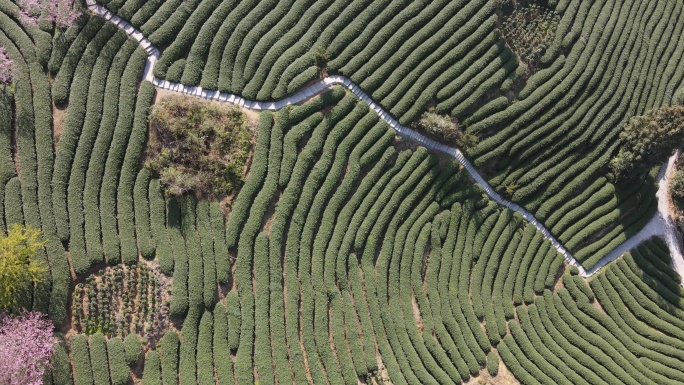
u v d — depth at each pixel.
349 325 35.72
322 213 37.25
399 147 39.62
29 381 28.22
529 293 40.66
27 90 34.06
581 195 42.72
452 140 40.34
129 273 32.81
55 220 32.53
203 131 35.56
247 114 37.06
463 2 41.00
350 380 34.69
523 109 41.09
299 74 37.72
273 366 33.72
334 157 37.84
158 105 35.25
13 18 35.62
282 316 34.50
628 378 39.00
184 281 33.25
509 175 41.59
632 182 43.56
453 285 39.00
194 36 37.12
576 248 42.66
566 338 40.25
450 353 37.25
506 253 40.97
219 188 35.25
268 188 35.75
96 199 33.44
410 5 40.28
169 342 32.25
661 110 39.19
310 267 36.06
